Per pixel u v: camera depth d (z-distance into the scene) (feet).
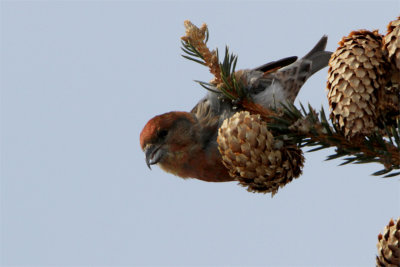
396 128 16.74
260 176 17.94
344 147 16.83
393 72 15.67
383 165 16.51
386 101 16.03
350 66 15.72
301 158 19.62
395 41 14.84
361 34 16.29
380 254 16.76
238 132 17.52
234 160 17.75
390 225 16.80
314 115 17.49
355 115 15.53
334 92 15.90
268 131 17.66
